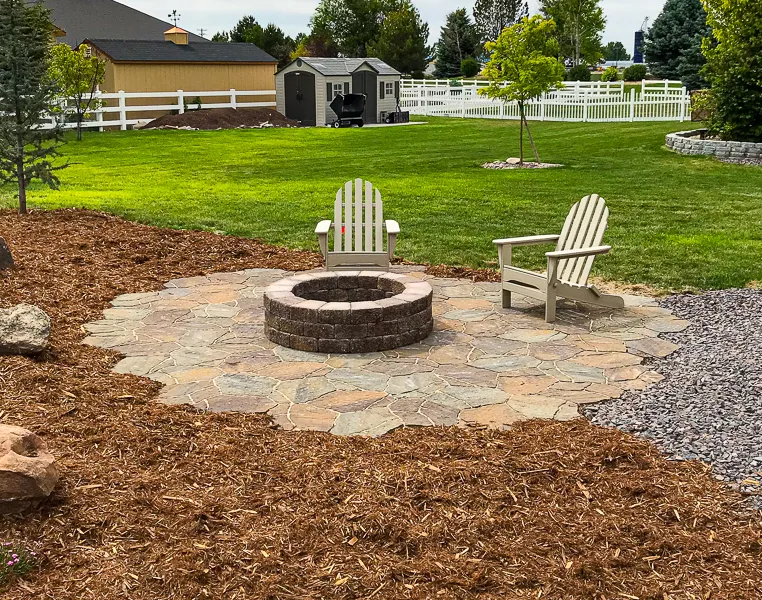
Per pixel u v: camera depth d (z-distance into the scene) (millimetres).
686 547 3117
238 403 4695
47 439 4043
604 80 44688
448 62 67625
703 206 11820
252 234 10156
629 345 5781
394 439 4164
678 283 7547
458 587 2867
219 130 28047
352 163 18656
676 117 27828
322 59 32438
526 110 31656
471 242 9508
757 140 17797
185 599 2779
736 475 3711
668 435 4188
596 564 2998
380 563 3016
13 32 10500
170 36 32812
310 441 4137
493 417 4480
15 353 5238
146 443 4043
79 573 2916
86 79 24312
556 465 3814
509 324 6355
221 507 3400
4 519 3186
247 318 6535
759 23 17109
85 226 10227
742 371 5109
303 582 2893
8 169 10805
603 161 17797
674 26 41906
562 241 6996
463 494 3533
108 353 5605
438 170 17031
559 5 60438
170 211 11844
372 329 5633
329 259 7227
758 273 7770
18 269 7801
